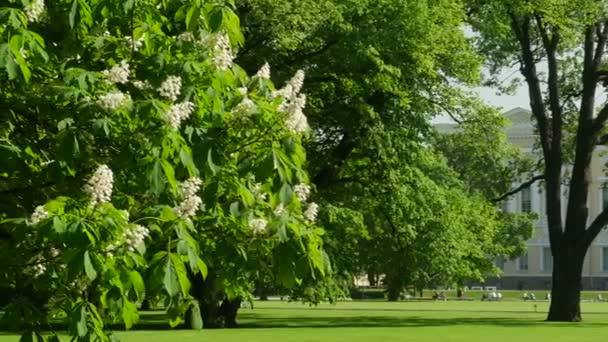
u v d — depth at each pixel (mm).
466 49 32406
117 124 6809
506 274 106812
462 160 48375
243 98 7262
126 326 6637
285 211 7402
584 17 36281
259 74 7836
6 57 6379
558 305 41500
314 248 7258
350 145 32281
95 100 6859
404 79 31266
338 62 29516
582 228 41250
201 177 7242
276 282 7316
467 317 46562
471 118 34688
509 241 75562
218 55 7508
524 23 40750
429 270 35406
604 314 51188
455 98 32875
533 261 105688
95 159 6961
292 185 7258
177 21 7715
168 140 6801
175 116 6852
